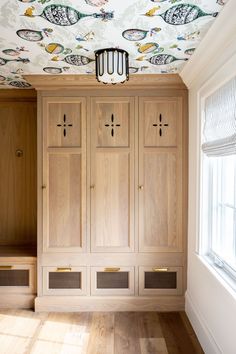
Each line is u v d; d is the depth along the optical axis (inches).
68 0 58.1
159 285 109.1
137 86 107.2
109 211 108.3
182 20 66.0
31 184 126.1
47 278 109.0
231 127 68.3
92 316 104.3
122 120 108.0
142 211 108.0
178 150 107.3
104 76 81.4
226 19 63.5
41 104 108.0
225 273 76.9
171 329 96.0
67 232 108.8
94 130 108.0
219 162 88.2
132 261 108.6
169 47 80.6
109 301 108.1
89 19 65.3
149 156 108.0
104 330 95.1
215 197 89.6
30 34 72.3
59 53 84.4
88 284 108.9
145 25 68.2
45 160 108.1
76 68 97.1
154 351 84.3
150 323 99.7
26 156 126.0
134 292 108.9
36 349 84.7
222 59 73.0
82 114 107.6
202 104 90.7
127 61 83.1
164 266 108.3
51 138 108.1
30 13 62.8
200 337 87.9
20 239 126.3
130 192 108.0
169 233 108.2
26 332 94.0
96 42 76.9
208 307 82.1
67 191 108.4
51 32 71.2
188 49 82.0
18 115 126.0
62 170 108.5
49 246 108.8
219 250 86.8
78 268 108.8
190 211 104.2
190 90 104.5
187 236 107.5
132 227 108.2
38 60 90.0
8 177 126.0
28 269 111.6
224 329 69.9
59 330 95.2
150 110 107.7
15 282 112.0
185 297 107.3
